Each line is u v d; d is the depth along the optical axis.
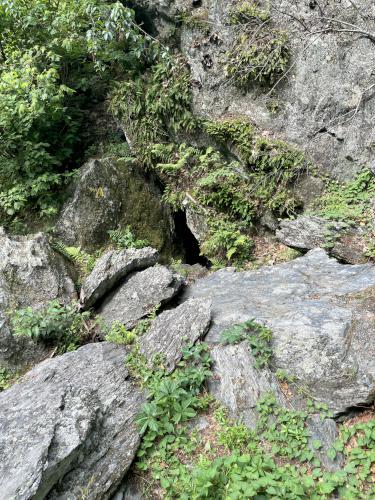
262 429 3.39
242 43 6.97
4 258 5.58
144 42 7.75
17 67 7.57
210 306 4.52
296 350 3.85
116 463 3.26
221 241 6.85
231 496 2.80
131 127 7.92
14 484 2.78
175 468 3.26
